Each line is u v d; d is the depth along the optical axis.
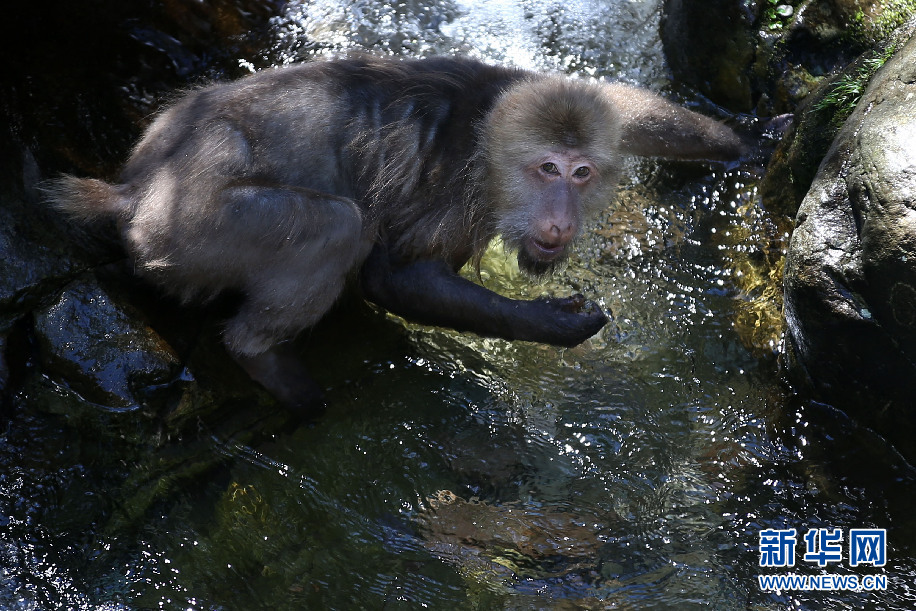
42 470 5.27
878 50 6.55
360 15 8.52
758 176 7.32
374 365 6.21
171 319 5.95
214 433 5.63
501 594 5.01
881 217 5.12
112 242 6.09
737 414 5.94
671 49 8.20
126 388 5.53
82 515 5.14
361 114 5.85
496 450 5.75
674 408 6.00
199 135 5.64
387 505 5.42
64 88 7.00
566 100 5.88
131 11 7.67
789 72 7.52
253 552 5.12
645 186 7.36
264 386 5.78
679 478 5.61
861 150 5.43
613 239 7.01
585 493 5.54
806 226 5.66
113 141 6.79
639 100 7.16
